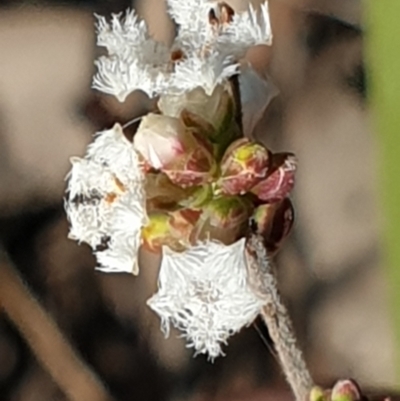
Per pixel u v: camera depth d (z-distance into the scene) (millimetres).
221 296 66
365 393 76
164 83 67
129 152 67
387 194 82
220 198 67
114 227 67
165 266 66
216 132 68
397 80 81
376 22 82
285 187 67
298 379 68
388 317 95
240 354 95
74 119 95
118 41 67
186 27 67
